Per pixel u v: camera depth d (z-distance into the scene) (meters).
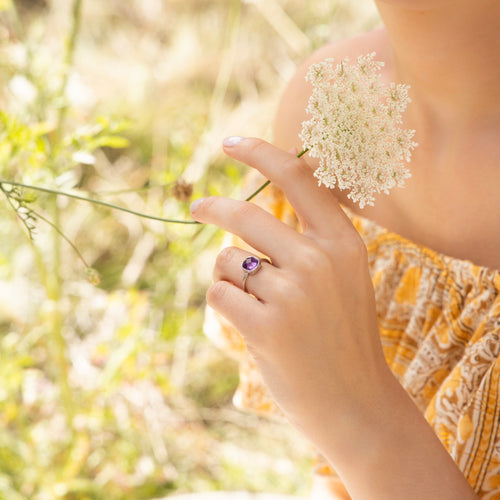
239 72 1.98
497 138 0.69
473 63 0.66
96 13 2.05
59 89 0.91
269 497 1.02
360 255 0.62
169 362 1.52
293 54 1.98
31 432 1.20
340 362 0.62
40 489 1.15
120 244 1.76
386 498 0.63
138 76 1.79
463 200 0.71
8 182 0.68
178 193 0.77
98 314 1.46
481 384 0.67
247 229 0.63
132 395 1.31
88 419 1.23
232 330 0.82
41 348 1.39
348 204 0.77
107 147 1.82
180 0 2.07
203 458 1.41
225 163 1.65
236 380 1.54
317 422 0.63
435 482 0.63
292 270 0.62
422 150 0.71
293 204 0.63
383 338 0.76
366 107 0.59
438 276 0.73
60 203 1.34
